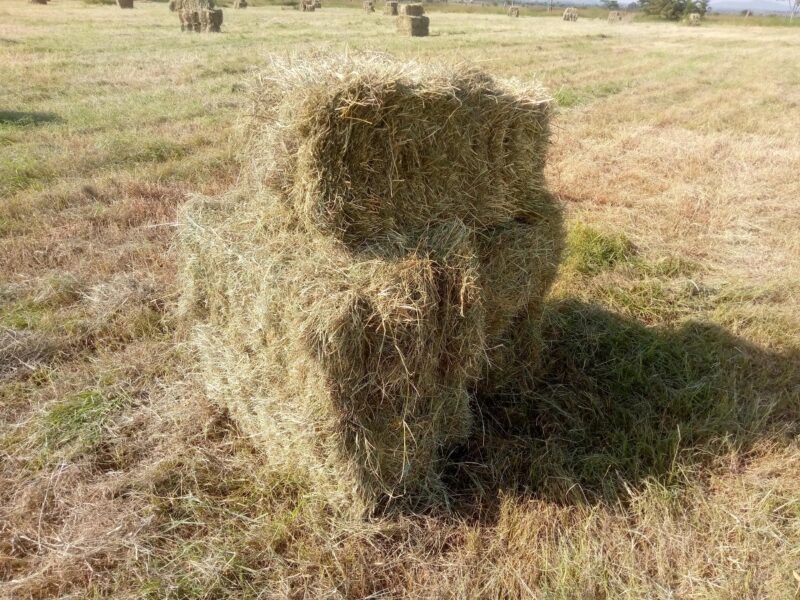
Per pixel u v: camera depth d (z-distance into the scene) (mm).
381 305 2361
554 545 2576
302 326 2326
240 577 2410
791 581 2420
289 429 2703
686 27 37188
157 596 2324
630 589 2363
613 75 14133
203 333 3314
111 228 5270
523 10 54719
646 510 2723
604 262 5047
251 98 2891
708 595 2359
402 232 2676
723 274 4992
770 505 2758
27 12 24234
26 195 5680
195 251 3215
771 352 3959
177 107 9031
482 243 3002
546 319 4078
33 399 3350
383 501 2775
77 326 3951
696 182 7008
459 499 2846
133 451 3043
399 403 2594
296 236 2701
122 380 3521
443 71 2670
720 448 3090
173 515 2705
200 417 3266
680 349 3896
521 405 3436
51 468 2916
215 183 6254
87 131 7789
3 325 3871
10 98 9078
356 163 2480
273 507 2758
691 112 10602
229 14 29016
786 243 5496
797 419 3377
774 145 8656
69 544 2486
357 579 2422
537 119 2959
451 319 2615
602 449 3090
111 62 12539
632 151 8117
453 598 2338
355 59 2734
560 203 3412
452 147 2695
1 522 2609
